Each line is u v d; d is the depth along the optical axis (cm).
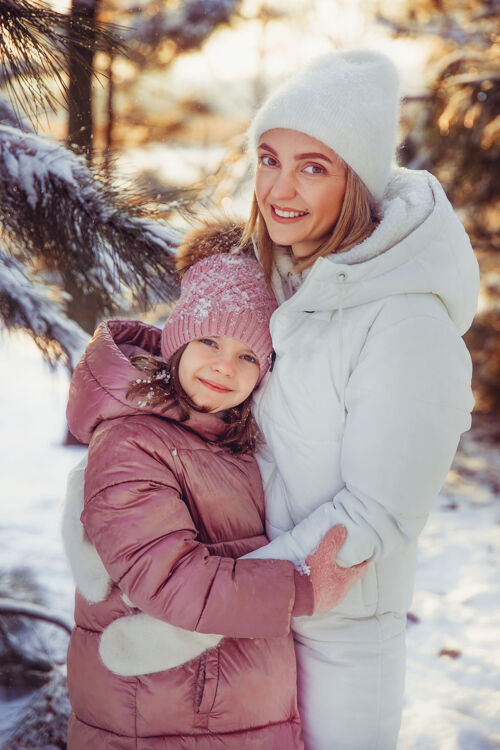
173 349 158
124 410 152
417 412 144
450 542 490
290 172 153
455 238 156
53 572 404
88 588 155
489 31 627
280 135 152
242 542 158
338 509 149
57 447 643
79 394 156
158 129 698
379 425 145
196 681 151
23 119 219
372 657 162
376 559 151
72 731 162
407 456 144
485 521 529
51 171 196
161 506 145
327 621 161
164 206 210
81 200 197
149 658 148
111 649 149
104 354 157
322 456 155
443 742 273
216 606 141
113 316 222
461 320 162
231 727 152
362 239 154
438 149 620
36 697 261
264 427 163
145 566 142
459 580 432
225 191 414
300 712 166
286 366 156
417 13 664
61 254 205
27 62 182
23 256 210
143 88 704
